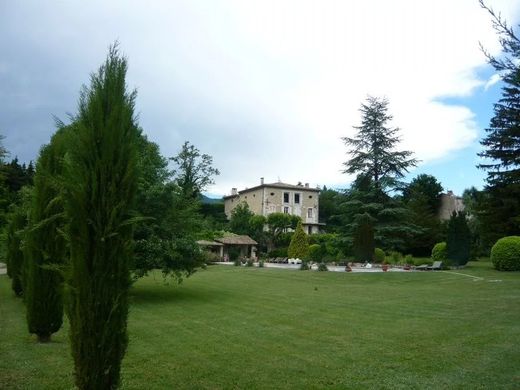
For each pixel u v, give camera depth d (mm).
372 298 16188
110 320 5020
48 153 9047
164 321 11539
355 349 8469
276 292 18453
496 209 34000
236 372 7008
